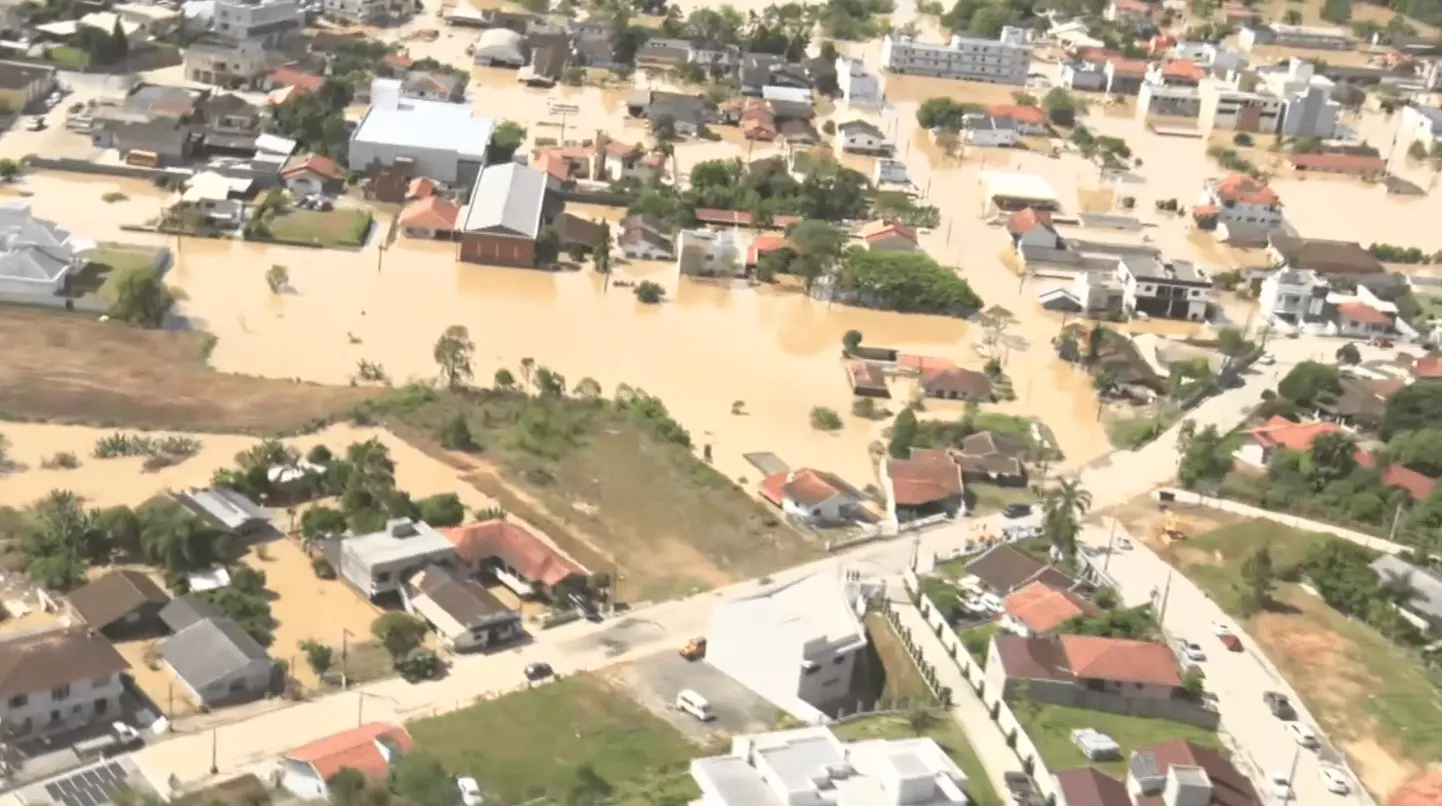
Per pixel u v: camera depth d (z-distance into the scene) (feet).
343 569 385.50
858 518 445.78
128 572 369.91
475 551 392.27
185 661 341.00
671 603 391.65
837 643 358.64
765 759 300.20
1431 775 337.93
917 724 339.57
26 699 317.01
